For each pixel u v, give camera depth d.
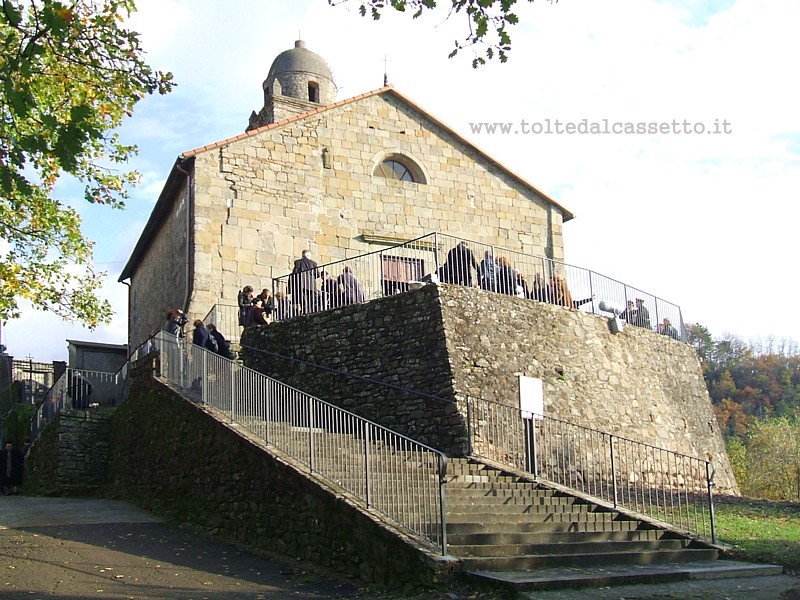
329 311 19.03
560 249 27.59
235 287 22.70
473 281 18.62
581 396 19.16
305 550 11.74
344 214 24.67
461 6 10.45
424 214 25.81
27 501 17.53
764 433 37.88
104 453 20.14
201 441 15.18
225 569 11.14
